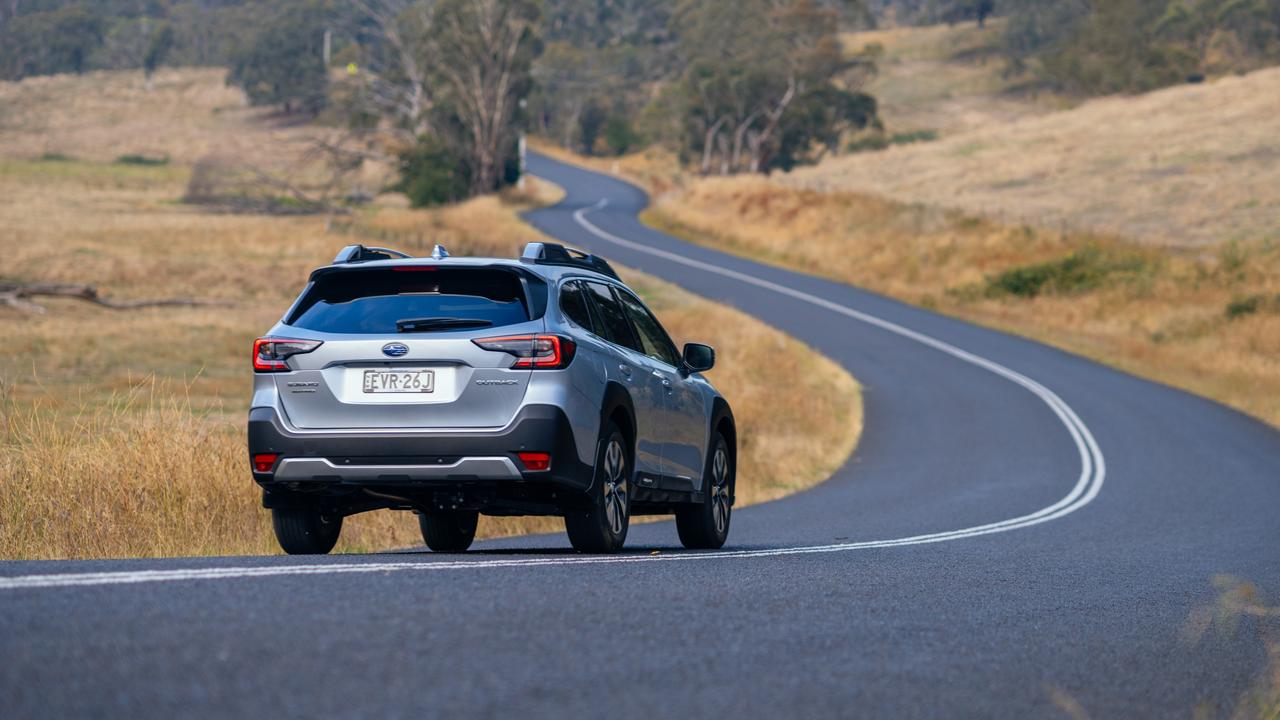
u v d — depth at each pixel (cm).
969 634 823
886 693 621
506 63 12962
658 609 818
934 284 7906
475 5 12781
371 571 907
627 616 780
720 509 1514
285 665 580
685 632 741
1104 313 6750
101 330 4516
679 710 553
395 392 1093
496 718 511
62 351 3966
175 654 591
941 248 8438
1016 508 2339
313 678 559
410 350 1091
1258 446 3525
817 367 5159
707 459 1471
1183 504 2439
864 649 736
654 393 1312
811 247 9269
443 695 543
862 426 3978
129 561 944
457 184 12325
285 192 12688
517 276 1131
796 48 15975
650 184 15750
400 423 1088
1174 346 5778
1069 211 9488
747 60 15875
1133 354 5666
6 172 15612
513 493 1113
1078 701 650
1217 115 13325
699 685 604
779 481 2980
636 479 1261
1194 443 3575
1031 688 666
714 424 1495
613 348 1240
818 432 3853
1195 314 6303
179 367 3797
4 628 635
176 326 4734
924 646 763
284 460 1097
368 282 1142
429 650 632
